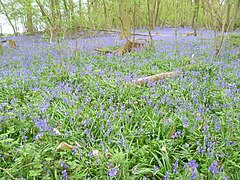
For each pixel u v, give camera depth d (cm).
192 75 604
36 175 242
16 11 954
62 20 659
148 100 452
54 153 290
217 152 307
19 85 521
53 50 1021
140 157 304
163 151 313
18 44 1305
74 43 1162
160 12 2588
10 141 286
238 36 1272
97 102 447
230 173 289
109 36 1620
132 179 269
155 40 1366
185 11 2164
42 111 384
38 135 312
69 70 636
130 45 1013
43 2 615
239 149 321
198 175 269
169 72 630
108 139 331
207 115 398
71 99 464
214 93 488
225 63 745
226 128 365
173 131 362
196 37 1548
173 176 273
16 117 369
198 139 346
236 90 509
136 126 381
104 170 279
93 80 564
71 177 254
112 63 762
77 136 344
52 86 527
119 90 500
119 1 1275
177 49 1012
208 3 925
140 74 642
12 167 259
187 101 456
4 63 789
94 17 1087
